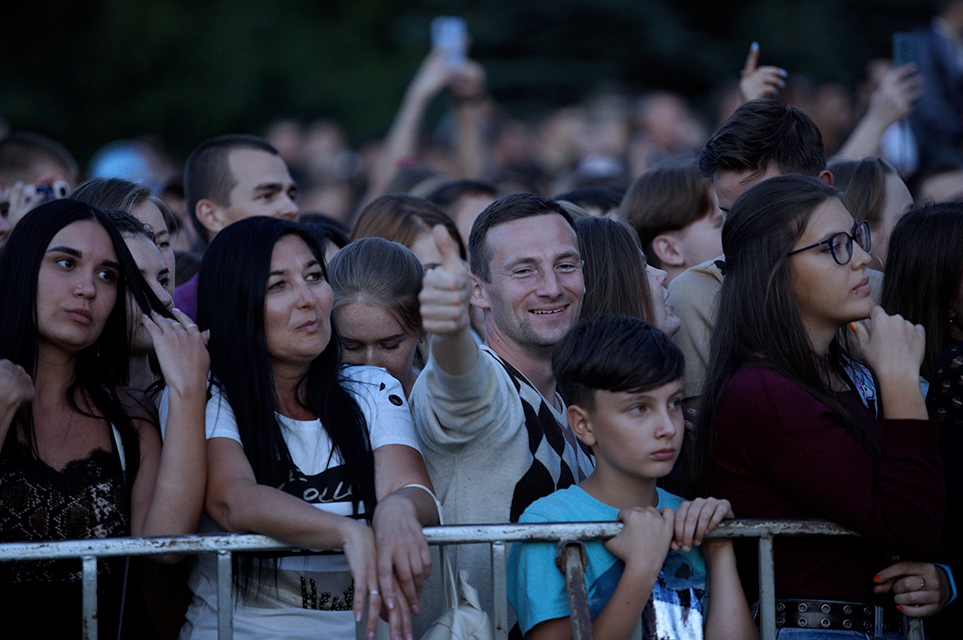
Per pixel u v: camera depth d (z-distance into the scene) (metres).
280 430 7.45
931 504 6.89
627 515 6.95
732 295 7.72
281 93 44.59
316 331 7.55
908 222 9.07
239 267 7.52
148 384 8.98
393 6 48.12
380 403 7.77
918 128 18.61
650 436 7.06
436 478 7.86
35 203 12.02
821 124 24.75
